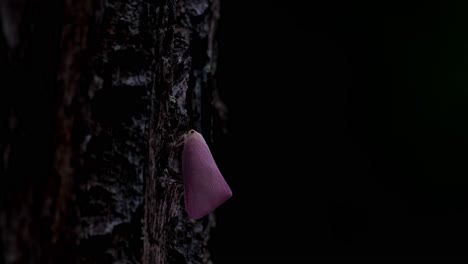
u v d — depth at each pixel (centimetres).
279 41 83
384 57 84
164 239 17
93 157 15
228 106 84
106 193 15
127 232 15
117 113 15
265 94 84
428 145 84
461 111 83
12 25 14
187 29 19
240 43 83
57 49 14
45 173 14
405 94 84
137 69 15
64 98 14
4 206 14
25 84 14
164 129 17
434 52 83
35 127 14
